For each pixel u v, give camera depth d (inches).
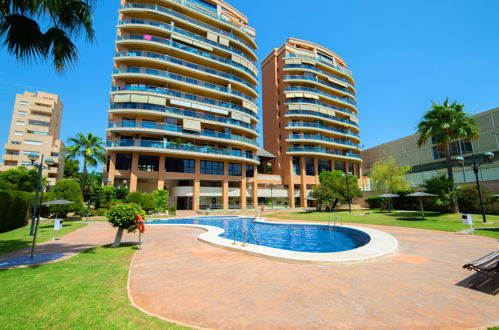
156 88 1207.6
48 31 258.2
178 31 1315.2
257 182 1598.2
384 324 132.7
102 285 189.6
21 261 267.6
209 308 151.9
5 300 157.1
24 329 121.9
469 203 780.6
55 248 350.3
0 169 1631.4
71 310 144.3
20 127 1829.5
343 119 1950.1
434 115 781.3
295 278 210.8
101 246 366.3
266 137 2009.1
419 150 1764.3
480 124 1385.3
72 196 833.5
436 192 746.2
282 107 1846.7
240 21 1654.8
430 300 164.9
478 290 182.2
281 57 1919.3
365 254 279.7
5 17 235.9
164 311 147.3
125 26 1196.5
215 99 1459.2
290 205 1670.8
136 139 1151.6
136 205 367.9
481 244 363.9
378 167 1327.5
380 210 1144.8
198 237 433.4
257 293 176.7
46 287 182.5
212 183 1441.9
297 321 135.6
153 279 208.8
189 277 214.7
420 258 281.6
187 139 1314.0
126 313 142.6
